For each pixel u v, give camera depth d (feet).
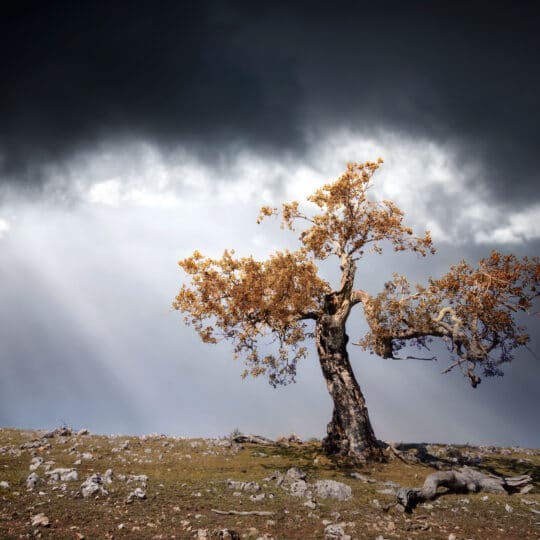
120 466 64.08
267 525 42.14
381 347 86.38
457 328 78.43
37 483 48.91
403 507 50.42
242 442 94.48
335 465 74.64
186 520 41.55
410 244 92.99
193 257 81.82
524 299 78.07
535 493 61.36
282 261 79.30
